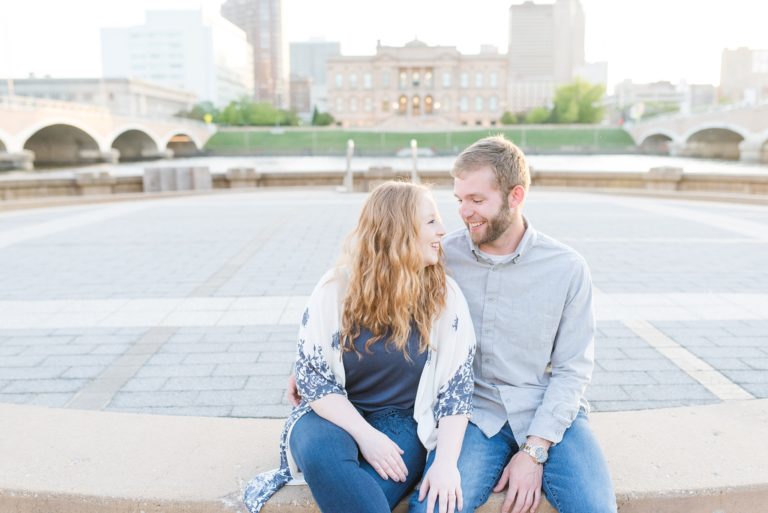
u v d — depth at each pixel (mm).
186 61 173375
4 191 17109
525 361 2588
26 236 10445
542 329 2551
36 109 60156
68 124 65562
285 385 3936
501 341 2584
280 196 18297
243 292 6395
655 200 16266
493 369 2600
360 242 2330
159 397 3758
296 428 2340
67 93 114062
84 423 3119
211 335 4973
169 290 6512
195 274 7324
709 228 10922
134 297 6219
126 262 8102
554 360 2611
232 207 15031
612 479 2580
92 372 4176
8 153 57312
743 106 65688
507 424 2584
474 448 2469
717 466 2666
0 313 5652
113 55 176125
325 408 2318
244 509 2461
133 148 91812
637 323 5242
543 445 2402
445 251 2654
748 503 2539
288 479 2488
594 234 10227
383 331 2365
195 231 10867
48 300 6113
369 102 135625
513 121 120250
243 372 4160
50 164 75750
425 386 2447
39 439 2941
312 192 19734
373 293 2295
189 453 2830
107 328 5172
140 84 114562
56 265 7926
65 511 2514
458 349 2439
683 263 7848
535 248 2551
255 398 3738
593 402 3646
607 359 4375
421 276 2352
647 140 92375
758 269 7441
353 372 2422
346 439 2260
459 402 2410
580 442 2436
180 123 89938
